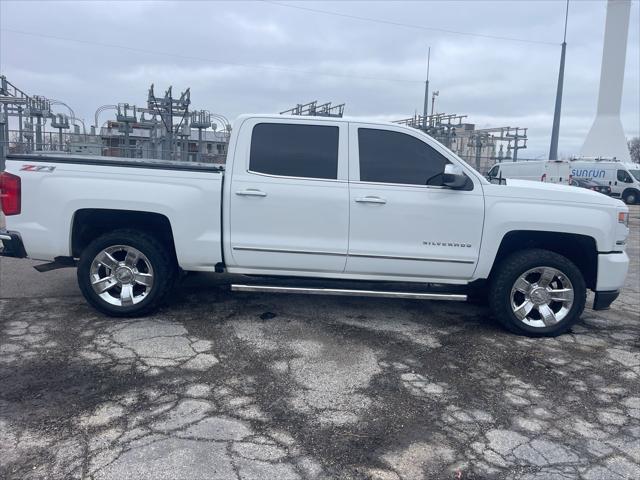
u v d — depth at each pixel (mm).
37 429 3381
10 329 5133
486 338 5352
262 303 6195
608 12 40344
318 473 3033
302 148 5316
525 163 26328
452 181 5082
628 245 12805
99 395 3855
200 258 5344
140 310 5453
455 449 3338
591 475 3127
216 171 5270
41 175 5234
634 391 4273
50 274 7336
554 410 3906
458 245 5336
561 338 5465
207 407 3730
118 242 5340
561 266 5332
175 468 3021
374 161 5328
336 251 5297
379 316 5914
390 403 3898
